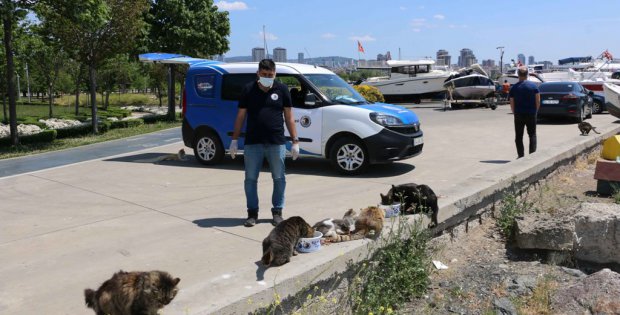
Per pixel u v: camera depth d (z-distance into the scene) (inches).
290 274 151.3
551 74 1296.8
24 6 685.9
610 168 317.7
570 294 179.6
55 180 355.6
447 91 1134.4
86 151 533.6
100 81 1670.8
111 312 121.4
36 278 175.3
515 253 231.5
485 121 786.8
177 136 692.1
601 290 176.2
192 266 181.9
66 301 156.9
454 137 580.4
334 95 368.2
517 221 234.7
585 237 220.2
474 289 194.9
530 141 394.3
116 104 2161.7
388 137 343.9
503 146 501.7
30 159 483.2
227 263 183.9
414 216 210.1
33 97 2832.2
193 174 367.6
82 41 836.0
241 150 387.5
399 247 186.9
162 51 1143.6
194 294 137.4
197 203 279.6
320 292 160.1
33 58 1181.1
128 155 480.4
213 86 395.5
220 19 1221.7
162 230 227.9
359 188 312.0
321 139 357.7
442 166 389.1
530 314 175.5
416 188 213.0
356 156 350.0
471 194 245.1
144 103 2213.3
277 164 224.5
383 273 184.1
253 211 231.0
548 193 323.9
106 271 180.9
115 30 853.2
